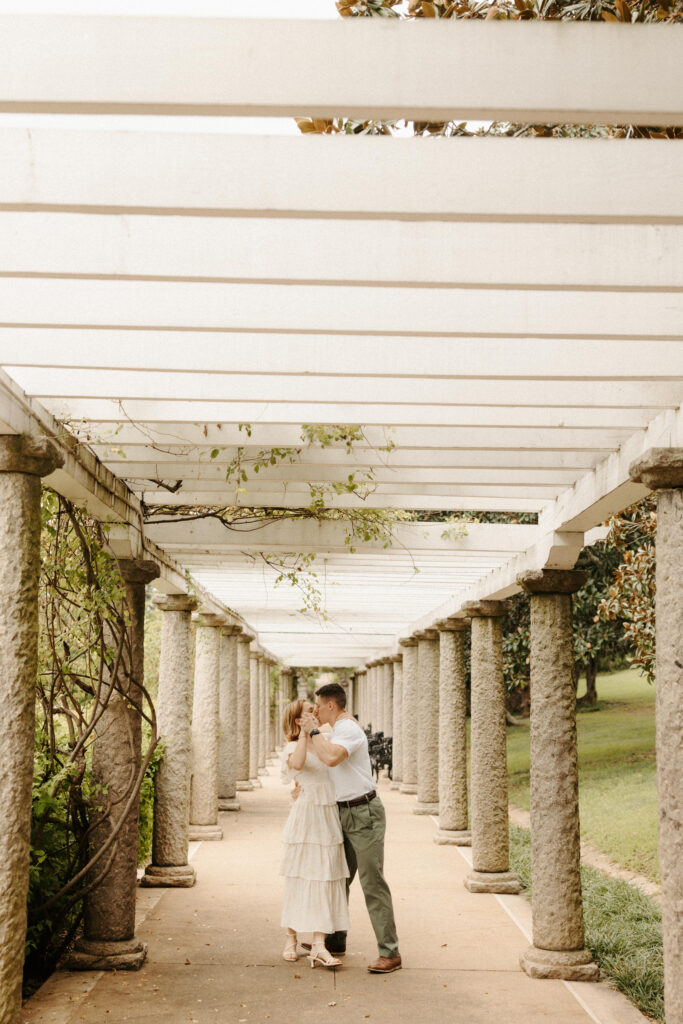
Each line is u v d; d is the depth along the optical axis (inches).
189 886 357.7
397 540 289.3
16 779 172.1
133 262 122.7
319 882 255.4
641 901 337.4
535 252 122.6
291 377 175.2
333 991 237.9
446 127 168.9
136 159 107.5
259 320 139.7
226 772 572.4
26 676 174.4
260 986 241.3
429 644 561.3
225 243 123.0
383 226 122.9
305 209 107.1
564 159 107.6
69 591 260.5
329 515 281.4
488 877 357.7
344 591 442.0
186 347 157.3
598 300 139.6
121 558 268.1
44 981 252.4
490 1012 223.1
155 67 92.7
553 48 93.2
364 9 164.6
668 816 169.2
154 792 378.3
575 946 254.5
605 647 583.2
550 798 257.0
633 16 160.7
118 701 261.6
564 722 258.7
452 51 93.3
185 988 238.8
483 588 357.7
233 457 223.1
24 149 107.1
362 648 931.3
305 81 92.9
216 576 408.2
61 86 92.4
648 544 335.3
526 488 248.2
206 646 482.9
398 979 248.7
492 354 156.2
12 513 174.2
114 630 255.4
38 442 173.9
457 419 187.8
